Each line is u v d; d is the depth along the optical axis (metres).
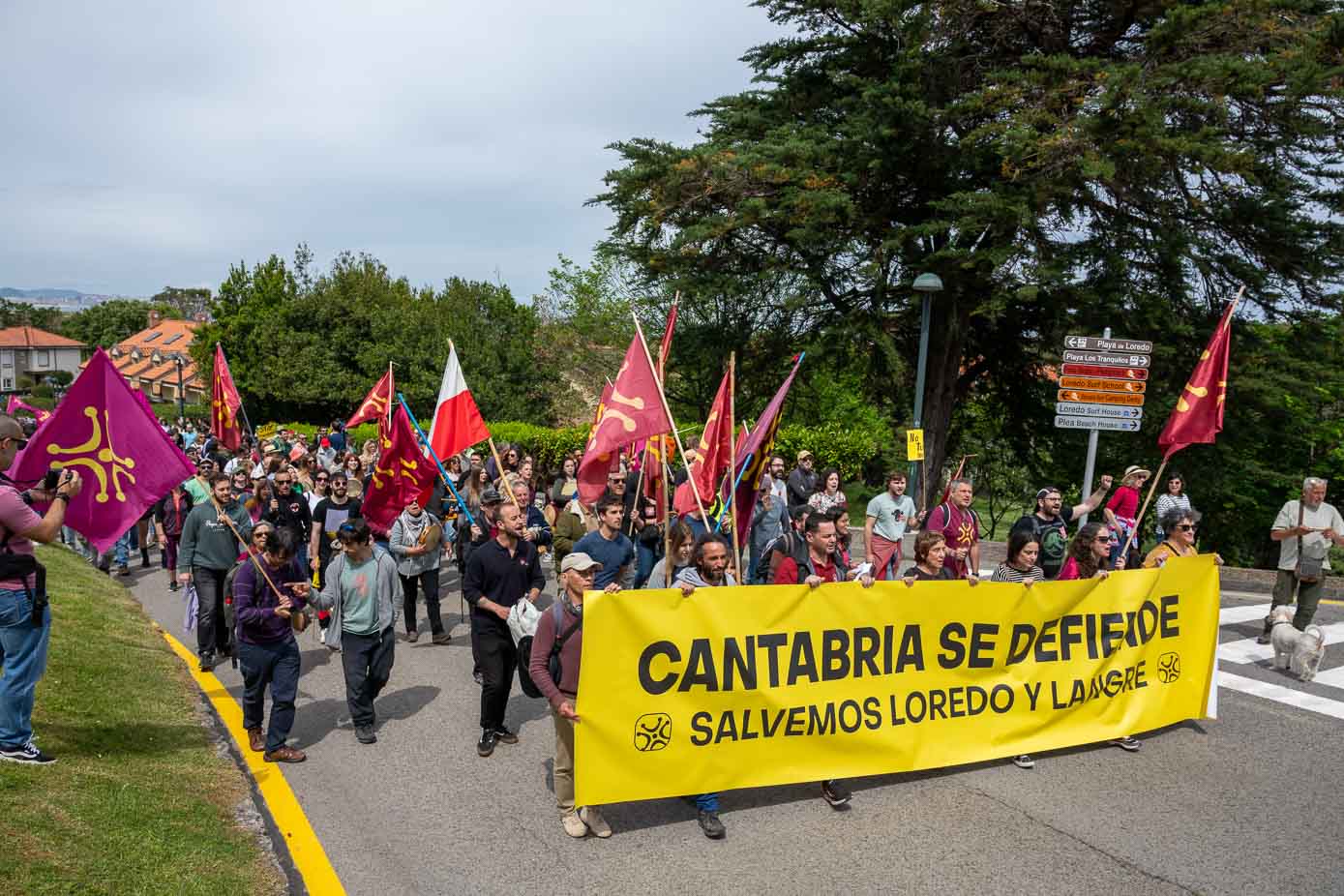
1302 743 7.31
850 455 21.75
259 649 6.40
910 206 20.75
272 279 56.97
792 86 22.97
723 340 23.08
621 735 5.41
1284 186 18.14
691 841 5.45
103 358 5.96
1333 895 4.99
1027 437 25.33
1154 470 19.98
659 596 5.49
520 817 5.70
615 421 6.78
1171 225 18.41
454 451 10.36
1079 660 6.89
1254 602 13.39
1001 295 17.92
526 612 5.91
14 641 5.13
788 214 19.45
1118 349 12.42
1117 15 19.53
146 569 13.95
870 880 5.02
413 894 4.77
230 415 14.70
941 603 6.34
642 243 23.09
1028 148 16.83
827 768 5.97
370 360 45.72
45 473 5.77
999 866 5.20
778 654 5.82
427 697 8.07
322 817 5.62
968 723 6.46
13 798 4.66
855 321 19.81
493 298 44.72
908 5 18.58
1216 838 5.61
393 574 7.06
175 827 4.96
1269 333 21.19
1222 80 16.33
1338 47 16.81
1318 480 9.98
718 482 8.51
